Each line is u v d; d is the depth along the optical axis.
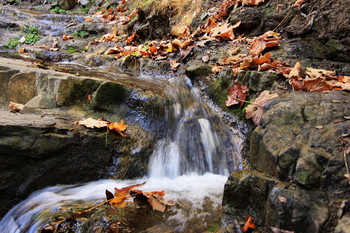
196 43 4.51
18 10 8.01
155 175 2.93
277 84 3.13
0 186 2.59
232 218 2.14
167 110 3.34
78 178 2.85
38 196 2.66
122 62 4.75
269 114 2.56
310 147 2.12
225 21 4.81
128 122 3.28
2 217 2.63
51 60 5.41
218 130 3.20
